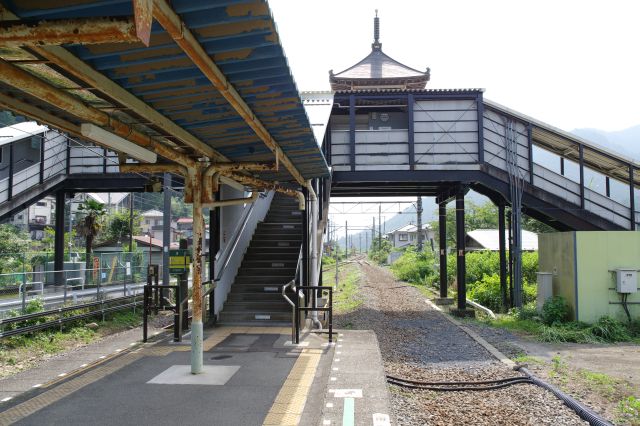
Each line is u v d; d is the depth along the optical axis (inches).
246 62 146.0
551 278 542.0
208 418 189.6
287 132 235.8
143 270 672.4
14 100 161.6
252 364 272.2
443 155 597.6
